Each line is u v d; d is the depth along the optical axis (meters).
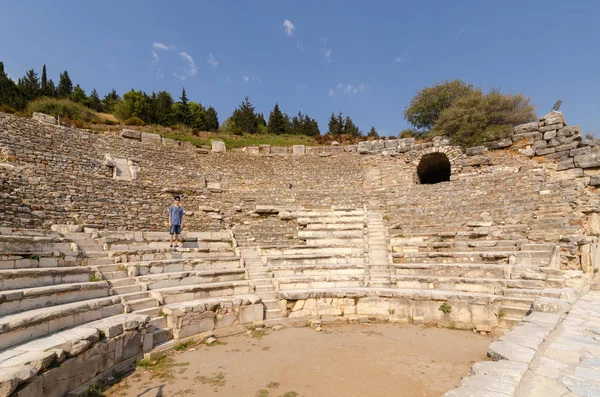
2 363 4.97
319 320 11.33
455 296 10.95
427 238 16.81
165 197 20.39
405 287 12.80
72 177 16.84
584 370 5.02
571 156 20.03
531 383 4.59
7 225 13.03
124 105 57.94
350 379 7.04
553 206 15.85
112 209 17.33
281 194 24.67
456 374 7.25
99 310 8.00
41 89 64.06
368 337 9.92
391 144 28.78
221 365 7.80
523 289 10.70
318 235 17.94
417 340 9.62
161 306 9.64
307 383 6.86
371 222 19.31
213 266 13.59
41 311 6.71
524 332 6.70
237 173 27.95
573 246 12.54
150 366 7.62
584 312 8.47
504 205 17.66
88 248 11.14
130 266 10.80
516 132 22.89
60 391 5.52
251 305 10.91
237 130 49.12
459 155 24.88
